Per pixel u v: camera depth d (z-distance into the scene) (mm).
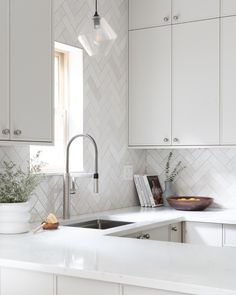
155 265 1929
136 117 4227
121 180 4195
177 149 4418
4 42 2580
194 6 3969
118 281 1793
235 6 3805
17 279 2088
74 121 3770
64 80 3777
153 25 4148
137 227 3090
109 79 4047
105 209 3992
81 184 3725
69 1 3609
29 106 2734
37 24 2805
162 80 4102
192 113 3975
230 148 4113
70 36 3617
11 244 2418
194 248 2277
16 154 3100
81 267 1910
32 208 3275
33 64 2770
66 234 2721
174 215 3693
